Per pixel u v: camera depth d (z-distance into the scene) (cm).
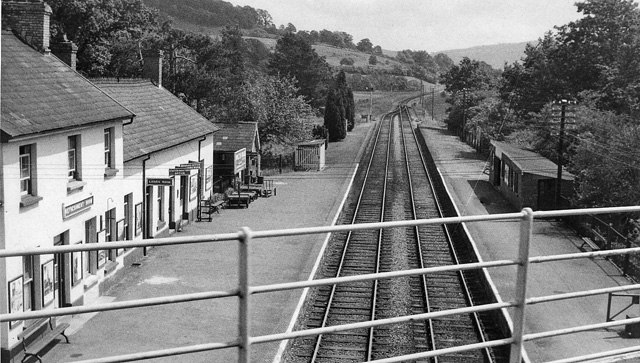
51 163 1822
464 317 1898
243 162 4353
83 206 2011
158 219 2967
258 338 466
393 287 2211
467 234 2855
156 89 3703
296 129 6325
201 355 1616
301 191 4488
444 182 4591
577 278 2314
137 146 2678
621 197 2952
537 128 4919
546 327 1756
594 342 1628
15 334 1580
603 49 5416
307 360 1577
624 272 2352
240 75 7012
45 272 1752
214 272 2441
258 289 461
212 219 3516
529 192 3750
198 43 6262
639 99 4369
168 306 2008
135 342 1700
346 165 5894
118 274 2328
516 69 6531
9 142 1589
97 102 2197
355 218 3594
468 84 11069
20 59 2055
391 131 9244
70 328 1797
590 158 3100
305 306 1980
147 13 5738
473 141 7194
